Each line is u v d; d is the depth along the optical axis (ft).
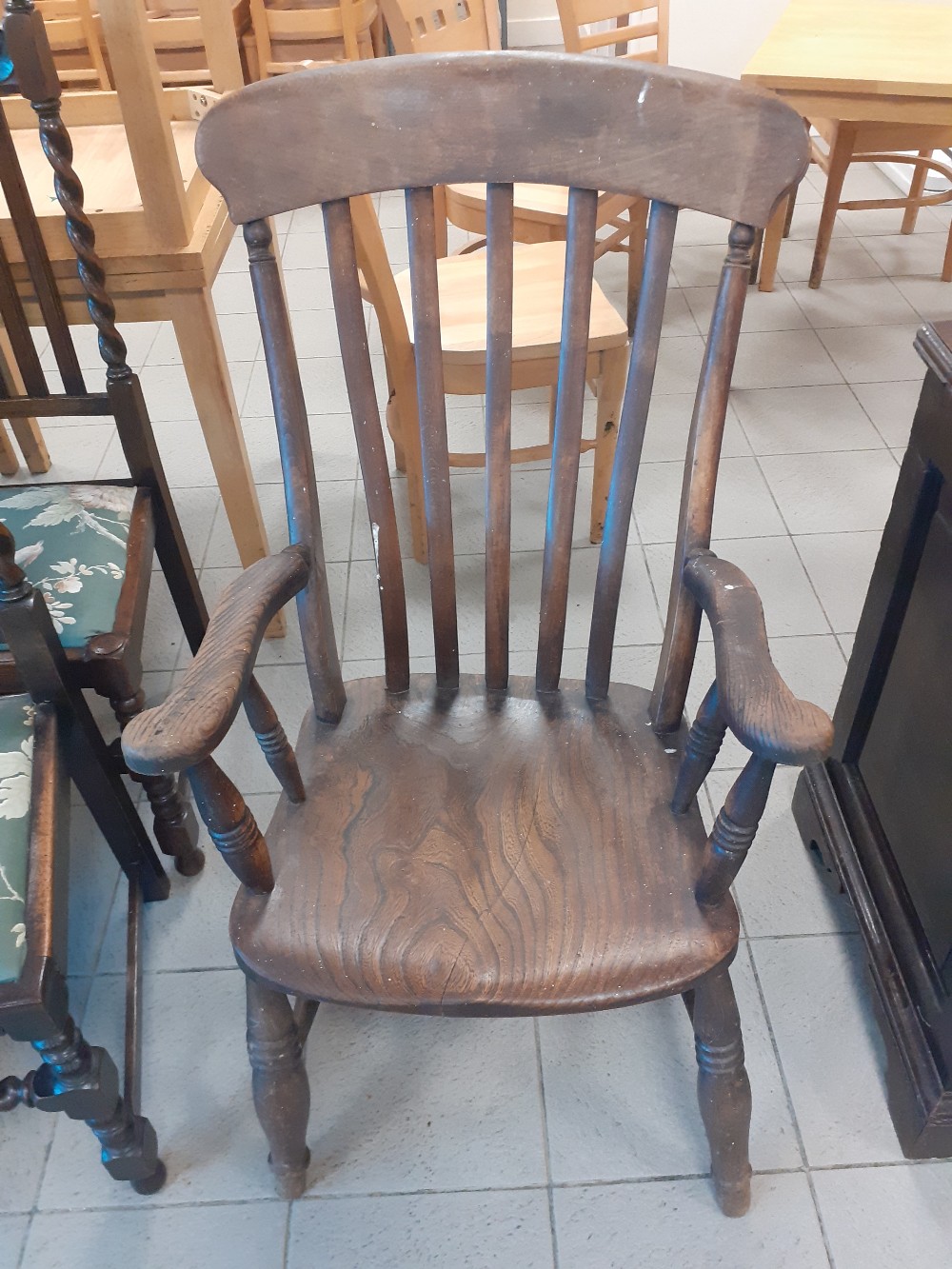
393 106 2.51
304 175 2.58
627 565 5.91
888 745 3.69
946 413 2.96
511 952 2.57
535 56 2.44
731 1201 3.31
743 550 5.98
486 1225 3.37
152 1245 3.35
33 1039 2.70
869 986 3.79
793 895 4.27
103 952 4.13
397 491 6.43
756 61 6.09
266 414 7.22
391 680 3.38
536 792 3.00
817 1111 3.61
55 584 3.61
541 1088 3.70
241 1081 3.76
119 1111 3.16
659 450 6.78
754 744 2.16
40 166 4.43
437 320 2.78
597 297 5.29
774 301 8.37
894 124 7.43
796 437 6.88
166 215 4.00
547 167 2.57
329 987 2.56
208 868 4.44
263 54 9.20
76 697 3.39
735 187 2.52
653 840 2.85
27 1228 3.40
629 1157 3.52
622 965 2.55
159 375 7.67
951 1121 3.28
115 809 3.76
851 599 5.66
